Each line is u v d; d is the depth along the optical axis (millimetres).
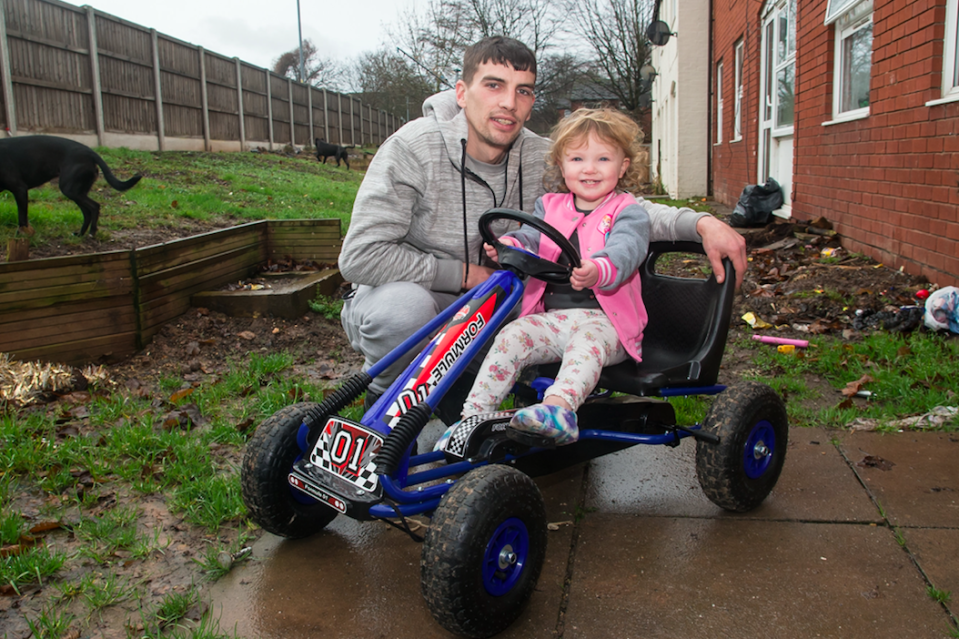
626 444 2600
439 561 1737
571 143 2611
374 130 33688
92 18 13086
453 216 2820
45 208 6633
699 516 2482
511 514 1844
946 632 1838
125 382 3871
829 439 3049
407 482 2062
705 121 13656
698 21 13375
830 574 2105
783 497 2582
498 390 2342
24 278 3783
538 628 1922
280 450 2189
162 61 15781
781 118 9070
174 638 1874
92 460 2885
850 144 6422
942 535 2281
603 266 2240
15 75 11312
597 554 2266
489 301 2299
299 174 15062
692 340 2631
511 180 2855
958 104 4496
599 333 2391
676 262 6875
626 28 33562
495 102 2570
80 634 1912
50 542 2373
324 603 2055
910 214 5223
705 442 2381
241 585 2148
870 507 2480
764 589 2045
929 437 3012
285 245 6203
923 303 4547
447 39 36438
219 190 10172
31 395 3537
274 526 2258
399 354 2254
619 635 1879
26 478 2803
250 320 4879
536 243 2684
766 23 9414
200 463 2896
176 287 4707
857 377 3641
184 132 16844
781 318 4656
